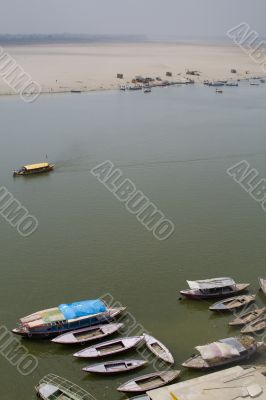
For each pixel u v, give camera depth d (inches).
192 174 3727.9
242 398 1462.8
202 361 1779.0
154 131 4990.2
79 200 3225.9
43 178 3627.0
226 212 3048.7
